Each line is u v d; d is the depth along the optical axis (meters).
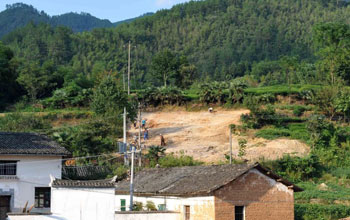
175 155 72.81
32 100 111.19
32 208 47.50
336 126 83.00
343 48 120.50
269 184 42.81
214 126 88.06
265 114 87.19
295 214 50.50
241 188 41.69
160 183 48.75
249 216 41.72
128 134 84.75
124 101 86.75
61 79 121.94
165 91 102.19
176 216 43.84
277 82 147.62
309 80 127.94
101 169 61.09
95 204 41.28
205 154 75.31
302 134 81.25
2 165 47.34
